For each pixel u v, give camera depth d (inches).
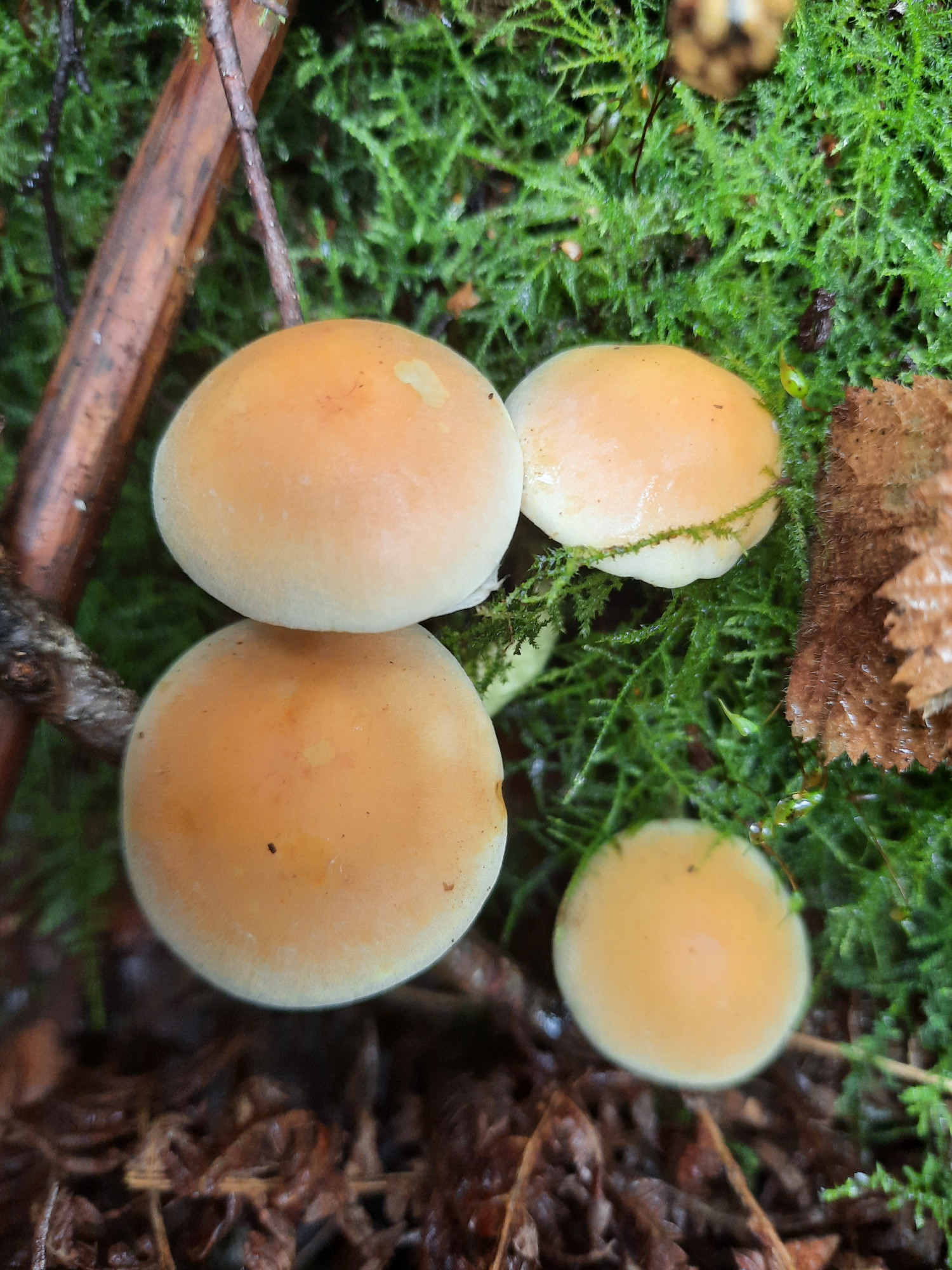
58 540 4.0
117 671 5.0
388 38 4.6
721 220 4.7
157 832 3.7
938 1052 4.9
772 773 5.2
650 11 4.5
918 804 4.9
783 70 4.5
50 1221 4.2
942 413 3.9
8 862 4.9
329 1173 4.5
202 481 3.6
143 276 4.0
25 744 4.0
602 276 4.9
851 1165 4.7
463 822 3.9
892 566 4.0
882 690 4.1
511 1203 4.3
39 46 4.6
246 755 3.7
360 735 3.8
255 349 3.7
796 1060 4.9
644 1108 4.7
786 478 4.3
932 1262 4.5
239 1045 4.8
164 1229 4.2
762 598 4.8
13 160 4.6
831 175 4.7
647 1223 4.5
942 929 5.0
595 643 5.0
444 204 4.9
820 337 4.8
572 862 5.3
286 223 5.0
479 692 4.9
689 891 4.5
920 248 4.6
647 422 4.1
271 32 4.1
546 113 4.8
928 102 4.5
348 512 3.4
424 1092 4.8
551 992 5.0
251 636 4.0
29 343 4.9
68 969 4.9
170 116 4.0
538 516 4.2
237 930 3.6
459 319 5.0
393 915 3.7
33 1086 4.5
